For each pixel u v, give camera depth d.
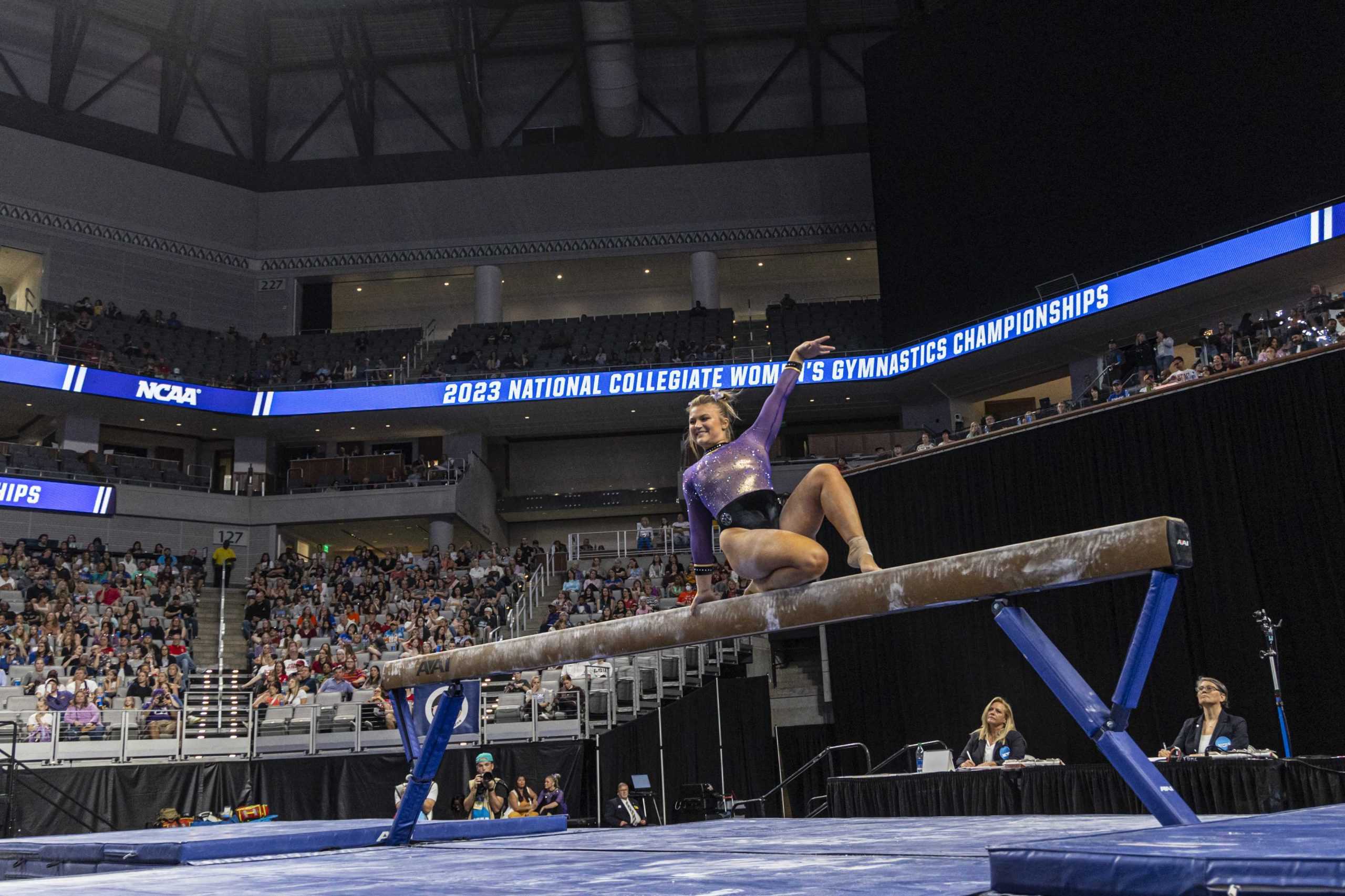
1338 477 12.11
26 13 28.66
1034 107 22.97
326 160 31.88
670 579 22.47
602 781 14.58
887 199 25.33
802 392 27.70
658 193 31.36
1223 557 13.01
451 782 14.87
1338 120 18.36
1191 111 20.47
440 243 31.28
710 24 30.70
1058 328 22.16
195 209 30.47
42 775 14.20
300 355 30.19
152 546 27.22
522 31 31.05
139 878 3.62
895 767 16.19
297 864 4.09
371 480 28.81
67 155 28.52
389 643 20.20
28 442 29.09
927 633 16.03
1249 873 1.96
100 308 27.78
